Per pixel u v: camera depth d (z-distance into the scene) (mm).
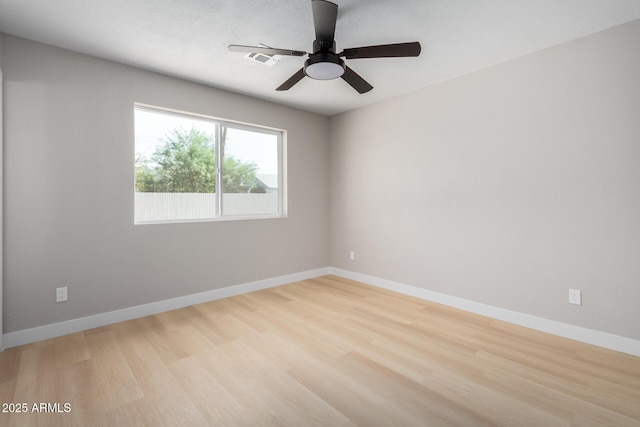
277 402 1655
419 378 1874
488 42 2400
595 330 2289
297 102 3863
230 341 2377
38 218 2379
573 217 2379
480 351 2207
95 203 2637
